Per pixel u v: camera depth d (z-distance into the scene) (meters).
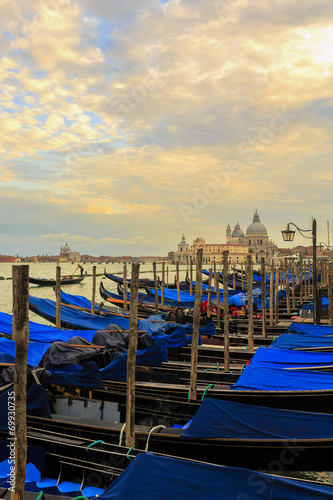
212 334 18.97
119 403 10.38
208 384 12.54
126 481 5.72
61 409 10.32
